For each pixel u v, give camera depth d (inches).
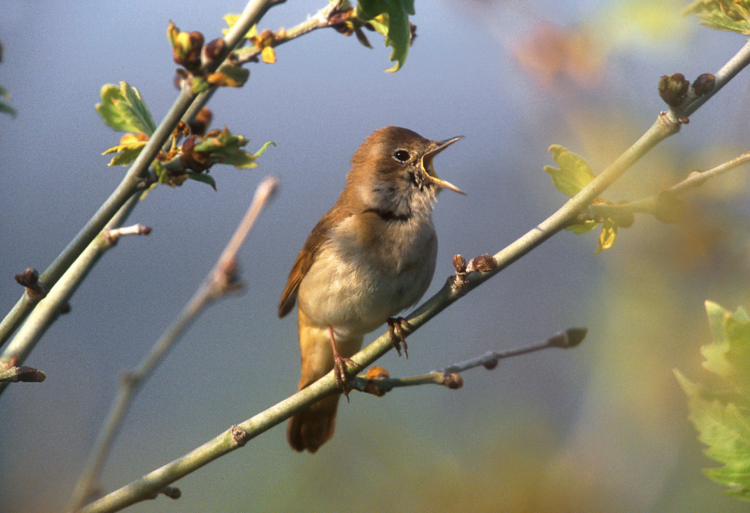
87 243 157.2
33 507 382.9
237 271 239.5
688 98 167.9
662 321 243.9
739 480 123.5
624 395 264.5
